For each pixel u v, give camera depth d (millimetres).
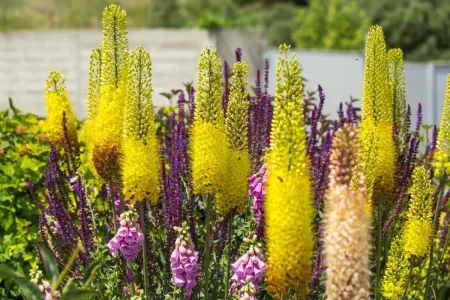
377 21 33500
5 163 7059
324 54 19375
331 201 3598
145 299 4914
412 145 6016
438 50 33219
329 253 3604
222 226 5367
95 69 5707
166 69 22578
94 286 5434
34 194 5980
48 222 5527
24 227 6766
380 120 5172
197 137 4715
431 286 5895
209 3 33656
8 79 22203
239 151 4793
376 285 5188
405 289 5328
